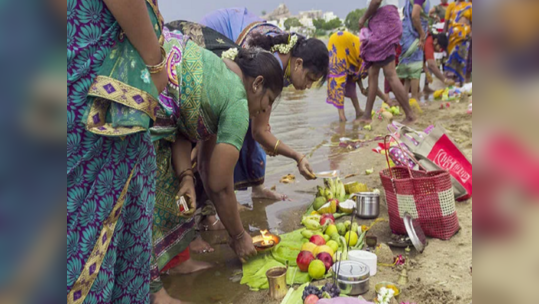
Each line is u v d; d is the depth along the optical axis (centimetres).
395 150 429
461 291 280
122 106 166
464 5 1088
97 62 158
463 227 375
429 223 357
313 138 732
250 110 329
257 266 340
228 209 315
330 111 978
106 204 167
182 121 302
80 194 159
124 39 167
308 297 265
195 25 391
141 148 184
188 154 322
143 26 164
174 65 288
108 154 167
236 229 329
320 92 1277
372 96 825
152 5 178
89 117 157
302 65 414
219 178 300
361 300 246
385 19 752
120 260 193
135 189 185
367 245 358
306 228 383
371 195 417
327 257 318
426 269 311
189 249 373
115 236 176
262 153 455
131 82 167
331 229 368
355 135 741
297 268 324
